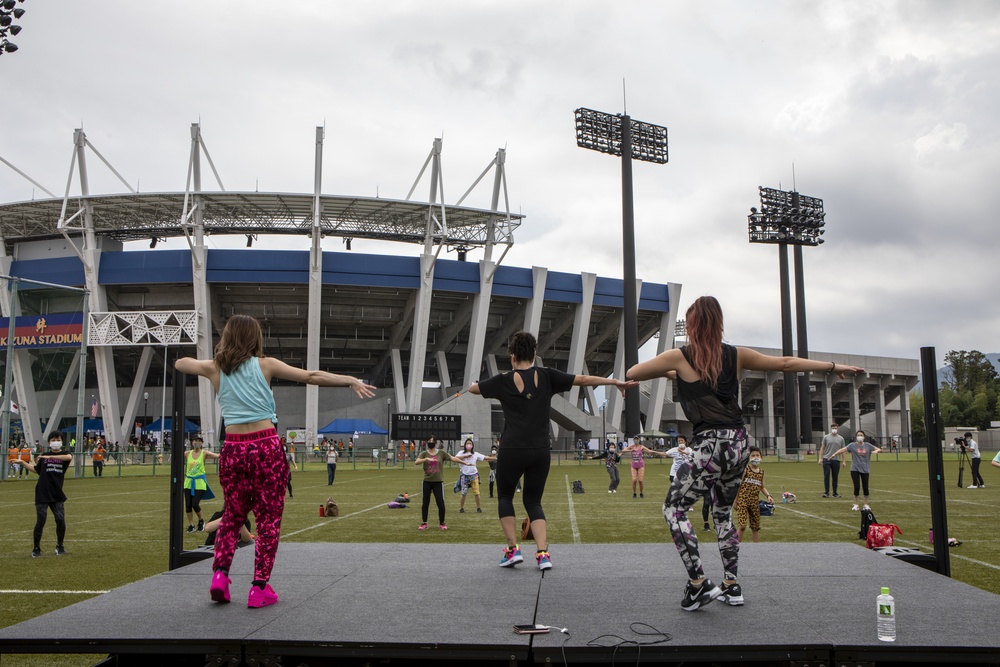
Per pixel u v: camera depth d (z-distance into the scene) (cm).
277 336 7500
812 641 410
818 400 11112
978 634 424
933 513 614
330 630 440
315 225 6088
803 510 1880
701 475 483
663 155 6844
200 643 423
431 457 1519
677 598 519
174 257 6297
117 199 6106
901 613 471
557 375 638
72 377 7081
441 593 537
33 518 1808
